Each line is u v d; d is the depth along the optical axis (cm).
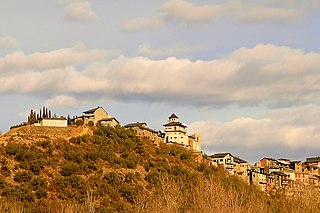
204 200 14938
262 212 16388
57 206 18500
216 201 14725
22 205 18562
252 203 16525
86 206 17025
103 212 19262
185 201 15412
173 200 15012
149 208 15062
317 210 18700
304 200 19212
